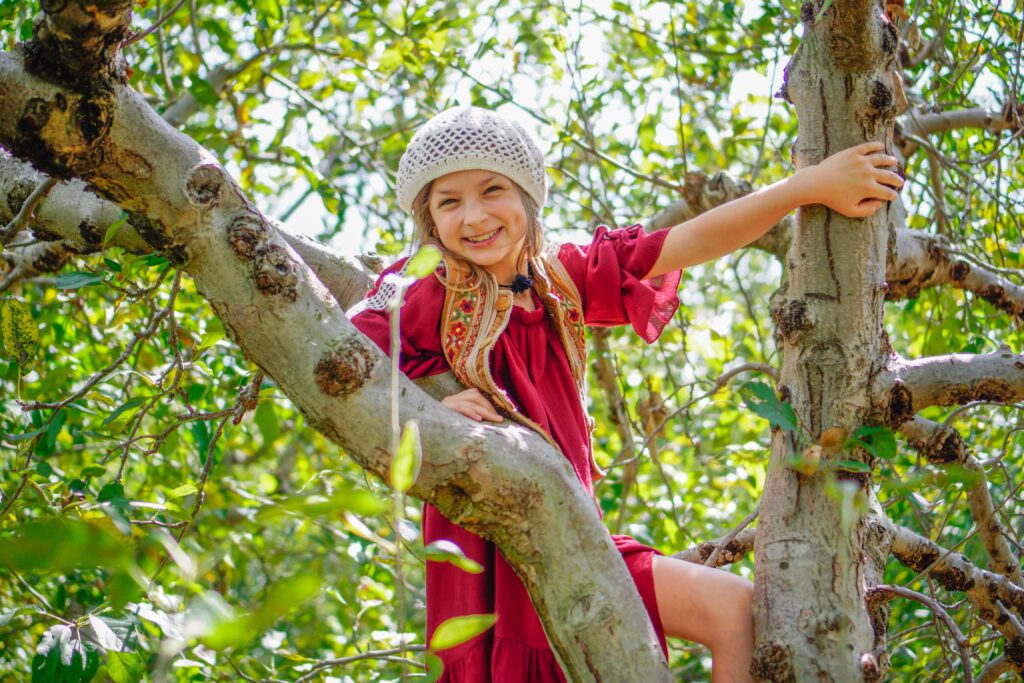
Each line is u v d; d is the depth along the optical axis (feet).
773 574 5.92
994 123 11.94
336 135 17.65
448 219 6.97
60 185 8.14
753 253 21.38
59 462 12.94
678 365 17.15
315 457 17.67
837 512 5.94
